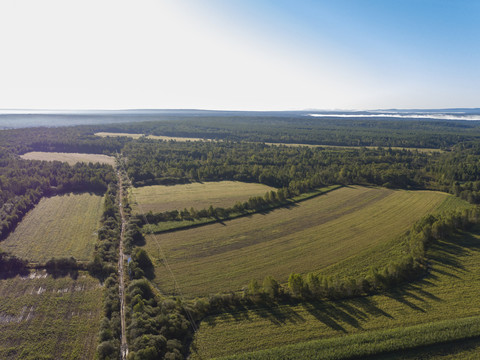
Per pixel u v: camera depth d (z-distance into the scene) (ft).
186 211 325.21
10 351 156.87
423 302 187.42
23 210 333.62
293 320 175.42
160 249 259.19
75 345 161.38
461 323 166.71
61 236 282.15
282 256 246.27
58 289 207.72
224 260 241.14
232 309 185.68
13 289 206.39
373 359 149.89
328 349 153.07
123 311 184.65
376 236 277.85
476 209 284.82
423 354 151.64
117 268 233.76
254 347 157.28
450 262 228.84
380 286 203.31
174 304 186.39
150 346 151.33
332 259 240.94
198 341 162.09
